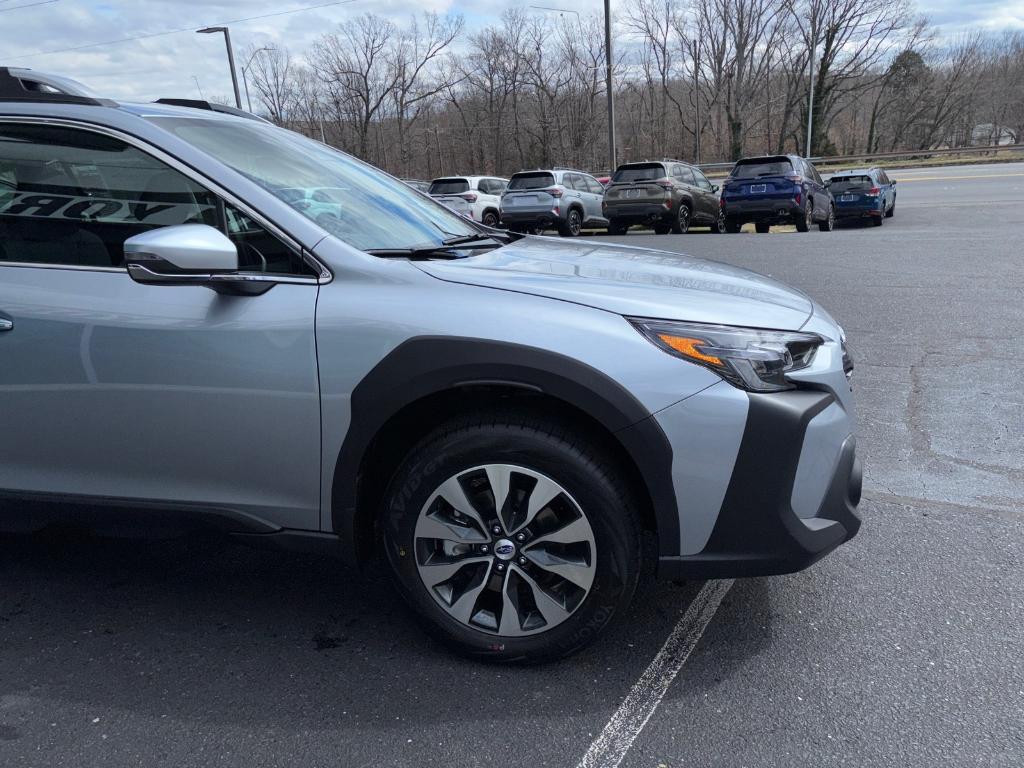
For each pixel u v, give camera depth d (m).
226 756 2.02
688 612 2.67
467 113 58.75
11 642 2.55
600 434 2.22
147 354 2.34
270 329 2.27
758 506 2.14
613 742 2.06
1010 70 69.44
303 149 2.99
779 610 2.67
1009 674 2.30
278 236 2.32
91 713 2.20
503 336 2.14
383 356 2.19
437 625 2.37
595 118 56.00
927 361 5.57
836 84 56.72
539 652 2.32
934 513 3.39
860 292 8.03
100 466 2.49
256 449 2.35
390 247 2.51
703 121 61.06
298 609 2.76
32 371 2.43
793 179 15.79
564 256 2.82
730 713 2.16
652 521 2.30
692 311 2.21
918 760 1.97
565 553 2.26
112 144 2.46
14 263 2.46
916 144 69.62
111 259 2.42
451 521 2.30
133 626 2.65
